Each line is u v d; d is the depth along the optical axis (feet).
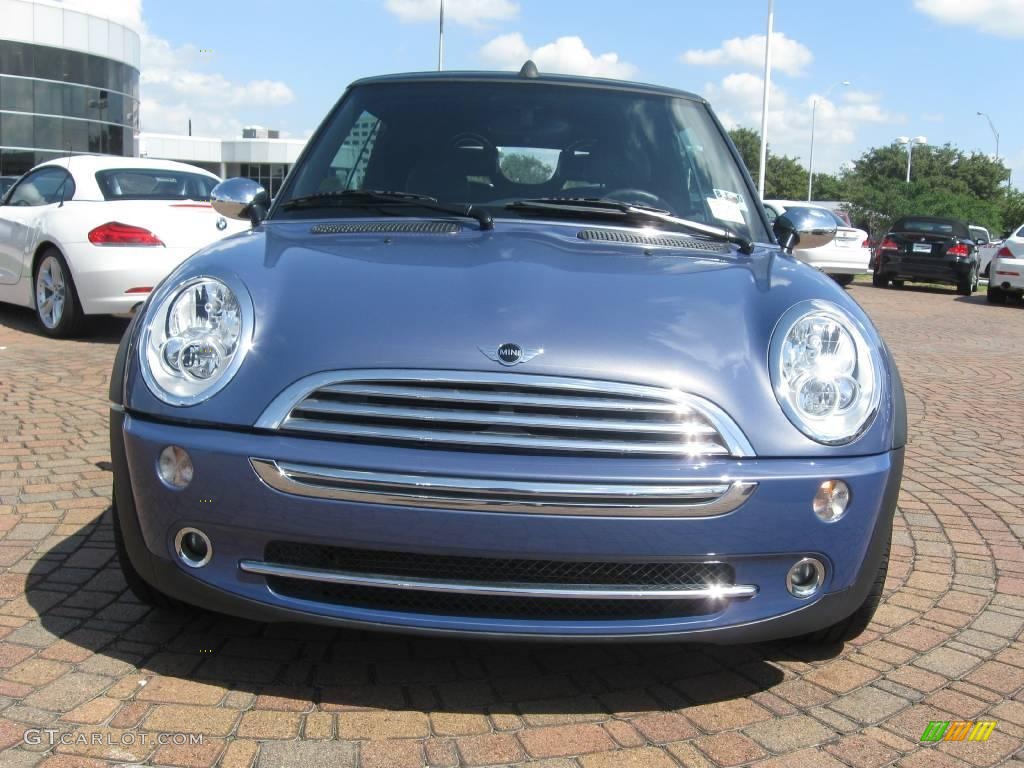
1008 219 172.55
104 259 25.09
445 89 12.35
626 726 8.05
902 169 237.86
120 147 123.44
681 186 11.41
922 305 55.01
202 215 26.37
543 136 11.67
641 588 7.72
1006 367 30.81
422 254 9.19
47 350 24.68
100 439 16.44
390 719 7.98
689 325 8.17
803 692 8.77
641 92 12.50
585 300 8.33
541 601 7.84
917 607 10.93
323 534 7.59
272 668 8.75
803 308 8.50
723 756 7.65
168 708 7.99
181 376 8.04
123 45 122.62
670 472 7.49
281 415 7.68
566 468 7.43
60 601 10.00
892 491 8.29
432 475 7.40
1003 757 7.79
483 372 7.59
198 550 8.13
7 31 107.65
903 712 8.46
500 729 7.91
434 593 7.88
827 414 7.94
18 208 28.37
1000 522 14.29
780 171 257.55
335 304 8.23
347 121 12.31
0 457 15.21
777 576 7.93
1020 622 10.55
